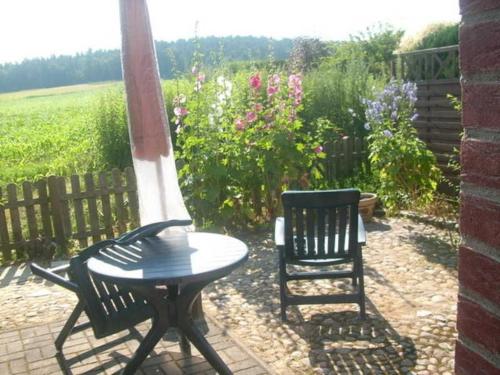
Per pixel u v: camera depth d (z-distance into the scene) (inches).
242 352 147.8
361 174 346.3
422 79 313.7
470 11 35.0
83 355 150.3
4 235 253.4
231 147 275.6
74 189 265.6
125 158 402.0
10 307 192.9
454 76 287.9
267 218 291.4
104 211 274.2
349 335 159.3
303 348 152.8
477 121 35.4
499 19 33.1
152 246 138.8
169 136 166.9
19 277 231.6
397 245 245.0
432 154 283.4
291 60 562.3
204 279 115.6
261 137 277.4
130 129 163.8
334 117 412.2
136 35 157.9
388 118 291.4
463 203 37.5
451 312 171.3
